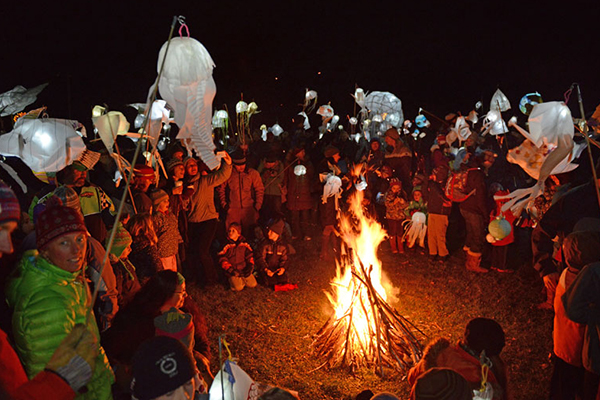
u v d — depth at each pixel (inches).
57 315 92.8
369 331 215.2
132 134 170.6
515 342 230.7
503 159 494.0
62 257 95.7
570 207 184.2
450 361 121.9
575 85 122.2
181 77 86.8
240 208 345.1
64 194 144.9
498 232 196.2
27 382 78.2
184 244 301.7
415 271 333.7
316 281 319.3
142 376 81.8
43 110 139.9
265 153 554.6
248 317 264.5
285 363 218.1
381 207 402.3
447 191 328.8
